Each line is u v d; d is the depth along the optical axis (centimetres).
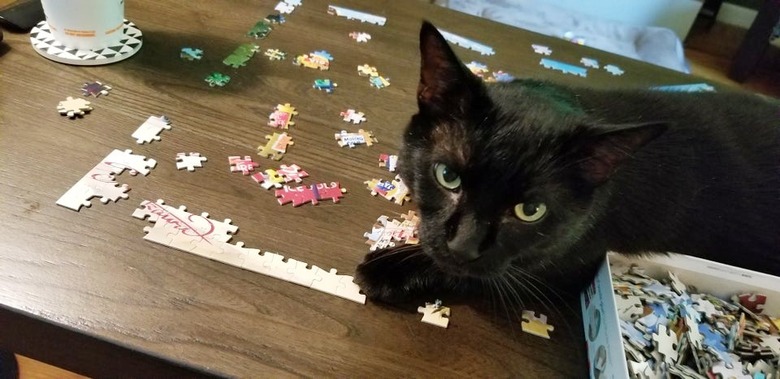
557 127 40
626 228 46
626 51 127
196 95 55
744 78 142
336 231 46
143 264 41
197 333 38
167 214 44
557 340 43
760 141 52
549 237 42
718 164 49
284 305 41
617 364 36
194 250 42
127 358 37
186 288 40
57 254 40
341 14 73
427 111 44
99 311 37
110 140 49
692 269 47
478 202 39
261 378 37
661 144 48
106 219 43
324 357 38
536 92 45
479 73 67
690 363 41
